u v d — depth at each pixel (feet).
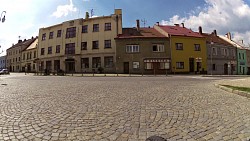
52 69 150.61
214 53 140.77
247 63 165.99
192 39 127.85
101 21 134.41
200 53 129.18
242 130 13.23
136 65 118.62
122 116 16.61
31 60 187.21
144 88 35.81
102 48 131.23
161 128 13.74
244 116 16.48
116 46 120.16
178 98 24.80
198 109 18.98
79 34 139.03
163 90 32.76
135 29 136.15
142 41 119.34
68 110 18.53
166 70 119.03
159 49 120.26
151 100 23.50
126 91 31.50
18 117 16.20
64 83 47.60
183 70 122.93
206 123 14.75
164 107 19.85
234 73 152.76
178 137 12.16
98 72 124.57
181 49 123.65
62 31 146.92
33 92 30.32
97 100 23.49
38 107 19.71
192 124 14.53
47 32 157.17
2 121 15.14
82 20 139.54
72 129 13.47
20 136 12.23
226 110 18.56
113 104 21.24
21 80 61.11
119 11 132.57
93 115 16.88
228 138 11.96
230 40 169.78
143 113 17.56
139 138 12.04
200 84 44.16
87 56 134.82
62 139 11.83
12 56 233.14
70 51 141.79
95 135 12.46
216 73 140.05
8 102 22.16
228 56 149.79
